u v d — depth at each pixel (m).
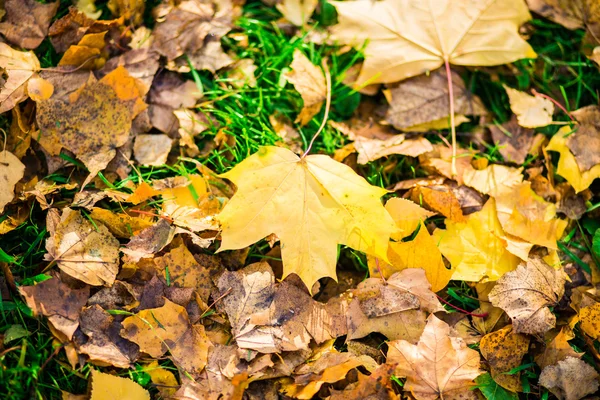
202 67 0.93
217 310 0.86
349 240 0.86
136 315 0.84
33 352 0.84
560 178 0.93
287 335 0.85
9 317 0.85
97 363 0.83
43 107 0.88
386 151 0.91
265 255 0.89
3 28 0.90
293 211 0.86
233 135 0.91
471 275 0.88
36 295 0.84
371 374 0.84
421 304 0.87
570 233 0.92
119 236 0.87
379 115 0.95
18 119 0.88
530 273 0.87
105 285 0.85
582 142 0.92
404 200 0.88
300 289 0.87
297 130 0.93
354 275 0.90
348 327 0.86
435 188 0.90
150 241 0.86
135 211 0.87
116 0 0.92
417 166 0.93
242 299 0.86
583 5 0.95
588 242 0.91
